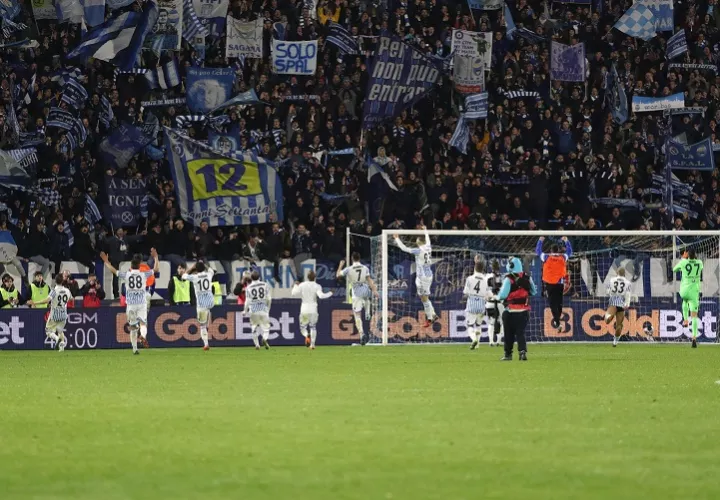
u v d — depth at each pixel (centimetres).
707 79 9512
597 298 7688
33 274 7669
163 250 7744
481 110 8594
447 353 6322
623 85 9144
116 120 8369
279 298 7662
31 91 8344
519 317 5462
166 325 7475
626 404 3288
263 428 2728
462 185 8244
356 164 8338
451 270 7788
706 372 4650
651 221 8456
